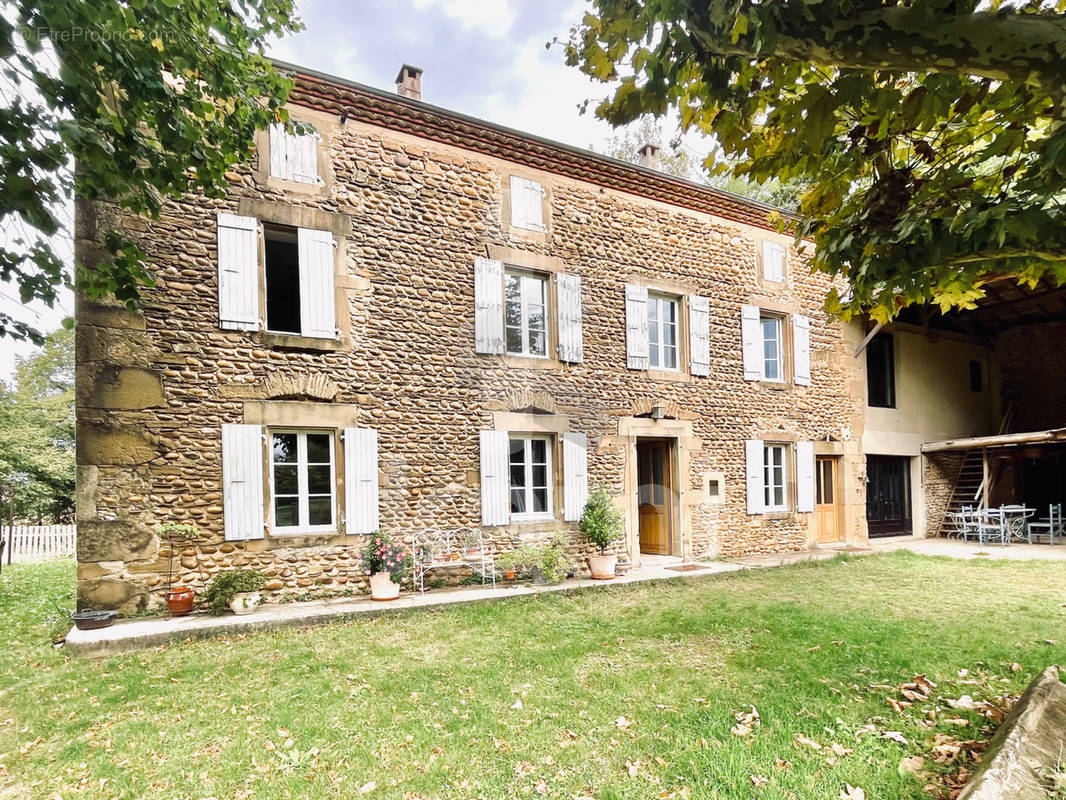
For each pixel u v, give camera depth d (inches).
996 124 116.2
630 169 336.8
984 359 552.1
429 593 255.0
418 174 278.1
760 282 392.5
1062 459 526.0
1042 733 100.7
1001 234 94.7
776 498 402.6
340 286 257.3
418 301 273.9
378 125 269.9
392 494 263.0
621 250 336.2
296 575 241.0
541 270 308.2
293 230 254.5
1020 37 73.1
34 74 110.6
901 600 246.5
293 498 251.0
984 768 90.4
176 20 131.4
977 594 257.3
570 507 305.4
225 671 164.1
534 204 308.7
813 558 358.9
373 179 267.3
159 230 226.8
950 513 482.0
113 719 134.7
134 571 216.5
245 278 238.8
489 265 290.8
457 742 120.7
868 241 119.7
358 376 258.8
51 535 490.6
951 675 152.3
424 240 277.1
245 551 233.5
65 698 147.2
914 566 337.7
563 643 187.6
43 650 188.1
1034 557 364.2
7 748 122.6
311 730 126.7
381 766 112.0
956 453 511.8
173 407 225.6
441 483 273.6
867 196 126.4
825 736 118.5
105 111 125.5
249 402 237.3
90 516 211.8
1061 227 91.4
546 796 100.7
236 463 232.2
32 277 123.4
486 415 286.5
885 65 81.7
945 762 106.6
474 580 276.5
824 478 426.3
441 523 272.2
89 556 210.7
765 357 410.9
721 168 131.8
